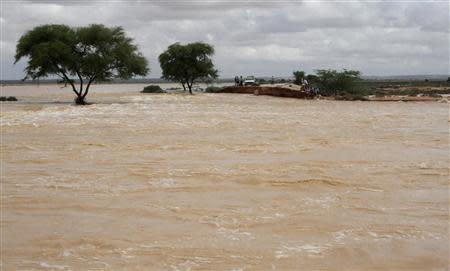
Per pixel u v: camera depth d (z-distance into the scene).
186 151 17.28
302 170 13.81
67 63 46.34
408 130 23.97
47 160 15.41
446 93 75.00
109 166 14.42
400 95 67.81
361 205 10.30
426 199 10.80
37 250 7.76
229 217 9.41
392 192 11.42
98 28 47.88
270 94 64.69
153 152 17.05
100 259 7.38
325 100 57.22
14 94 79.81
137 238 8.27
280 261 7.31
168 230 8.68
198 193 11.27
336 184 12.14
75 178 12.77
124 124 26.66
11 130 23.61
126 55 48.69
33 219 9.34
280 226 8.88
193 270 6.98
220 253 7.62
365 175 13.19
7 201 10.55
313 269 7.04
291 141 19.80
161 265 7.15
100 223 9.09
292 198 10.87
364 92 68.88
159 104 46.59
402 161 15.32
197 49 77.06
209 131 23.47
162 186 11.90
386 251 7.70
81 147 18.12
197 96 64.75
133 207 10.09
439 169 14.03
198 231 8.62
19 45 48.28
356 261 7.33
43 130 23.66
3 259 7.40
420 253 7.63
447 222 9.15
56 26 48.84
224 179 12.63
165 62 78.25
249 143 19.22
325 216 9.51
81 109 38.47
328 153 16.84
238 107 42.41
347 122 28.12
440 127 25.44
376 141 19.86
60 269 7.01
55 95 73.38
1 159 15.58
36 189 11.59
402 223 9.08
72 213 9.72
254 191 11.47
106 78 48.94
